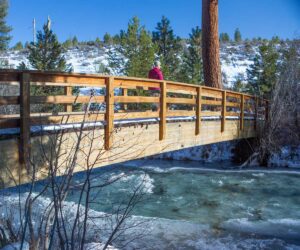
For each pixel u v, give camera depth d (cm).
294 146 1454
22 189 643
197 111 921
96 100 566
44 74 475
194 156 1512
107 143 575
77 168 514
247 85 2286
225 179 1165
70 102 520
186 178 1166
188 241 627
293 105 1495
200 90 923
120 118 632
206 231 682
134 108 1512
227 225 722
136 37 1973
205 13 1360
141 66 1831
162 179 1137
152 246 590
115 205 790
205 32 1359
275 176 1223
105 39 4175
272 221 754
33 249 291
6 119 428
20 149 443
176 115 834
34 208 494
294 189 1042
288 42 3725
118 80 607
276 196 965
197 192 990
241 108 1287
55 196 286
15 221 471
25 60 2950
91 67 2794
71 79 523
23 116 439
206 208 841
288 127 1481
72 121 550
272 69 2192
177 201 891
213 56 1354
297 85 1582
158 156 1540
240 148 1501
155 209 817
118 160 608
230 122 1194
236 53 3775
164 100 748
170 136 796
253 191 1014
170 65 2389
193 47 2370
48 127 484
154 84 722
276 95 1473
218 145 1541
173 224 707
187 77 2136
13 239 367
